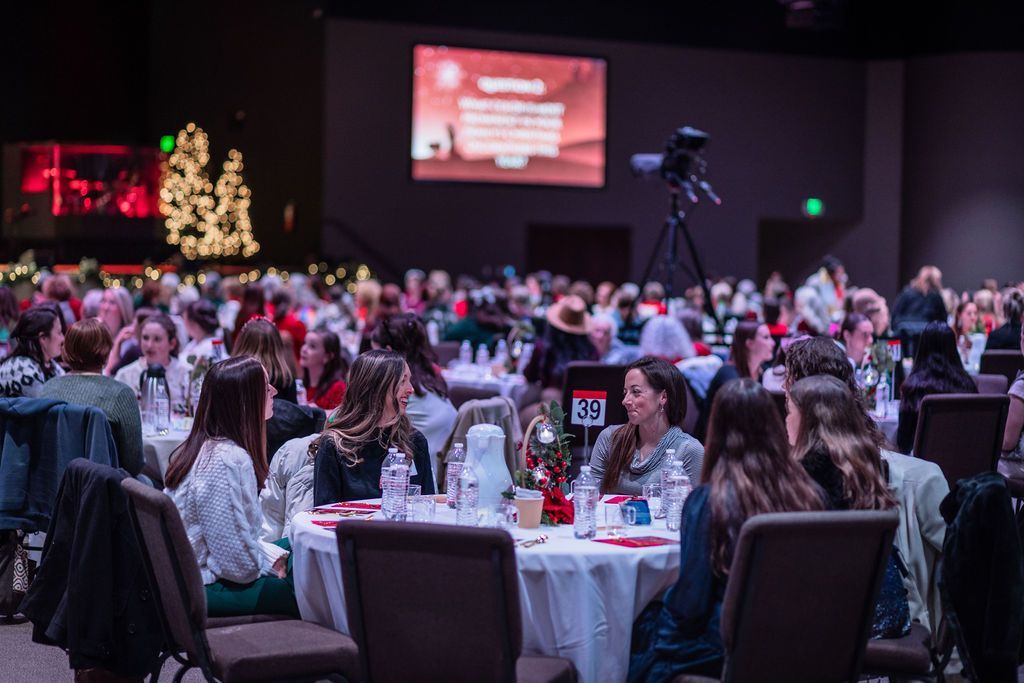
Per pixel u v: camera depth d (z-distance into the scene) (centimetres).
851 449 390
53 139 2112
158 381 672
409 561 332
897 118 2097
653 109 1978
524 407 873
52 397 573
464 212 1888
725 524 353
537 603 375
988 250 2017
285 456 505
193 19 2061
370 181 1852
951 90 2025
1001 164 2006
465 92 1873
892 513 344
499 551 323
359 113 1844
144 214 1864
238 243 1978
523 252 1914
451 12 1862
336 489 466
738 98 2025
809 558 336
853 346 757
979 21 1995
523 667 361
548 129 1914
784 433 363
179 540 364
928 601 436
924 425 557
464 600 330
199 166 1977
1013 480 578
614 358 908
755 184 2047
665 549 381
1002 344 872
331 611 404
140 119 2186
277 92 1950
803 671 348
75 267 1714
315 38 1878
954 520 404
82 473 436
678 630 365
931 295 1119
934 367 600
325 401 714
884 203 2109
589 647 372
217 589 419
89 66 2142
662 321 848
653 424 480
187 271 1742
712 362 824
